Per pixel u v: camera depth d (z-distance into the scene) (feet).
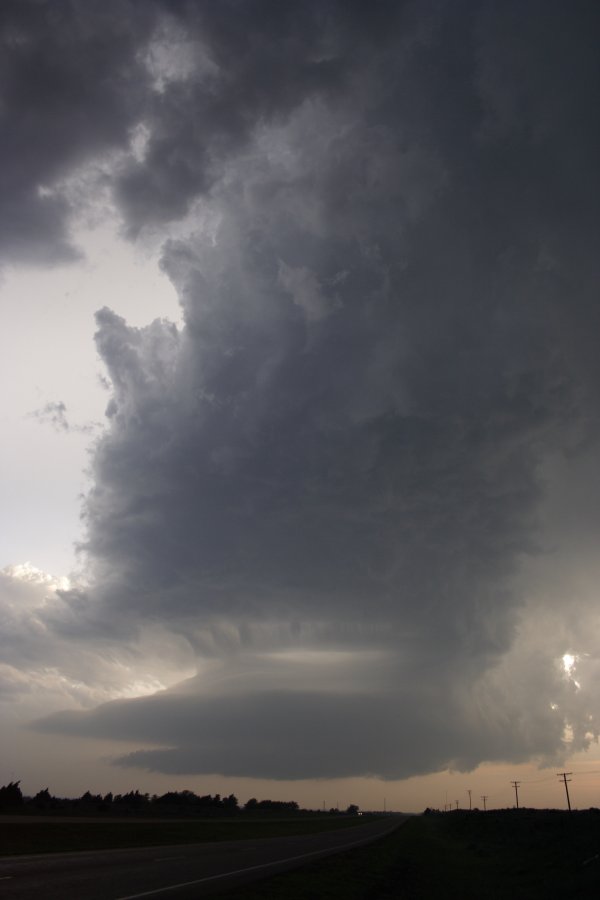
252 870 92.22
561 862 121.70
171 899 58.59
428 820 573.74
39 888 60.95
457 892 89.40
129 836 157.07
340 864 113.19
